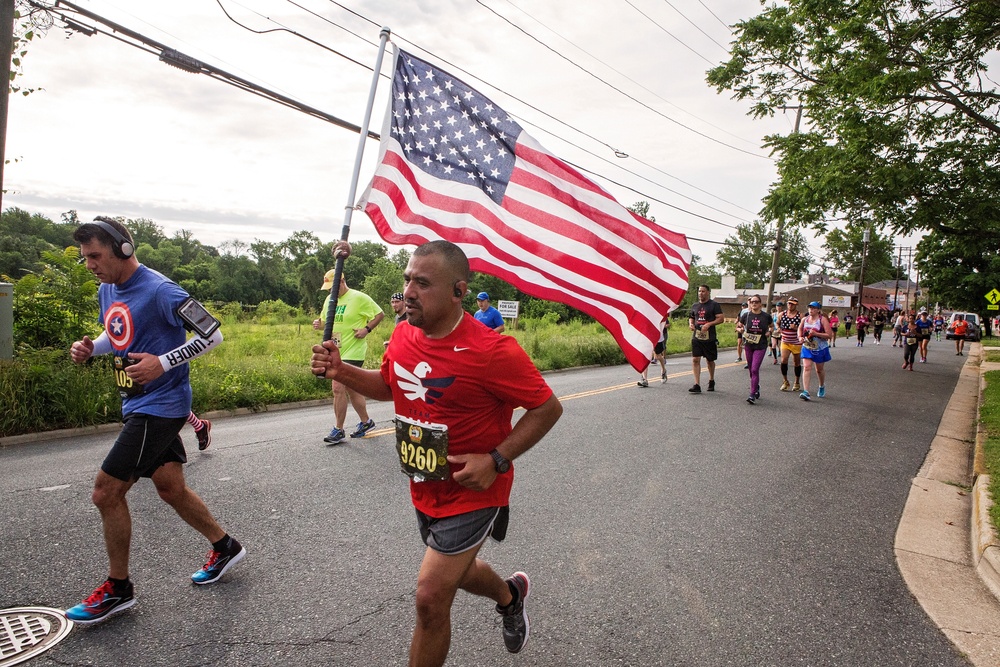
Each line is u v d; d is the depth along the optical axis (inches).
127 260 120.1
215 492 194.7
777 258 1253.1
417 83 140.3
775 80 743.1
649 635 120.6
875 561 161.0
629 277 139.0
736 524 184.2
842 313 2541.8
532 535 169.9
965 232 685.9
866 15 594.2
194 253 4269.2
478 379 85.4
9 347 313.1
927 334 835.4
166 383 120.0
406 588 135.3
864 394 483.5
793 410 392.2
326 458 239.6
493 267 135.3
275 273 3597.4
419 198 135.1
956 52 596.1
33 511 172.6
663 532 175.5
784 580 147.6
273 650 110.0
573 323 1457.9
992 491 208.7
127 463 115.8
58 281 360.5
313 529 167.2
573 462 246.8
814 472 245.4
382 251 3467.0
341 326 269.0
